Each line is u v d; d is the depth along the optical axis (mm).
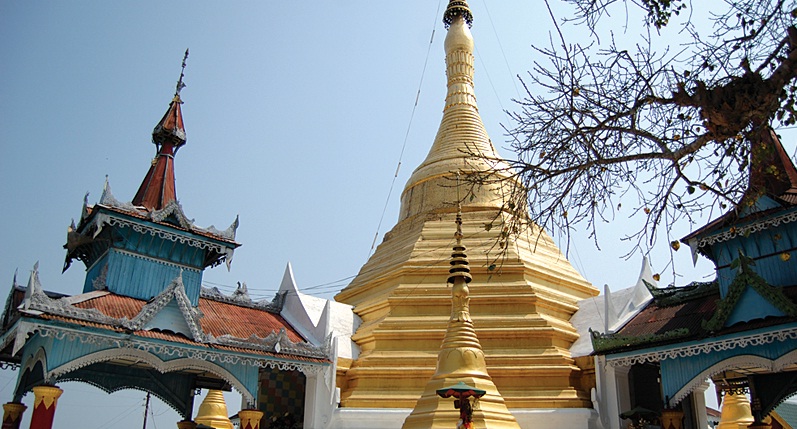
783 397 21406
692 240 20578
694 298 22297
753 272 18094
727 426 31719
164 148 27000
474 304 27344
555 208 11867
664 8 10602
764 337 17312
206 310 24969
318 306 28203
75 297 20797
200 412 32125
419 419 20609
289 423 26984
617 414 22594
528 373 24656
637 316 23641
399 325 26719
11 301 21016
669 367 20156
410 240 31812
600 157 11367
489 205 32344
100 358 19828
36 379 21828
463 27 40531
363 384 25250
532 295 27219
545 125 11680
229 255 24328
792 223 18875
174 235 23125
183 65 28484
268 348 22750
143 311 20297
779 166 18703
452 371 21188
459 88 38875
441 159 35250
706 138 10688
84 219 22672
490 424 20109
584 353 25312
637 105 10852
